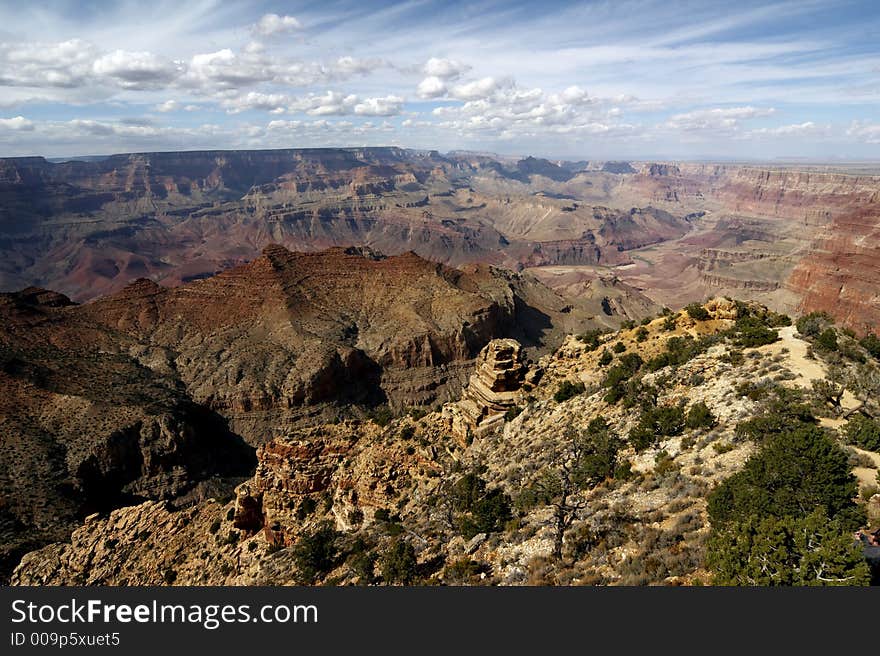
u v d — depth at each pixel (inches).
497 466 1918.1
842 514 936.3
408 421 2260.1
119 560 2107.5
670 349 2410.2
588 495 1422.2
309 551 1631.4
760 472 1013.8
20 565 2159.2
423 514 1723.7
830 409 1441.9
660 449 1497.3
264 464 2124.8
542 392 2508.6
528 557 1180.5
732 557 826.8
